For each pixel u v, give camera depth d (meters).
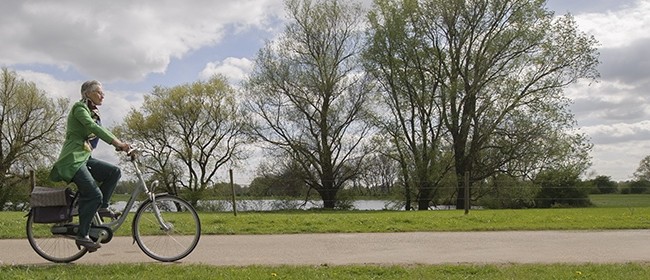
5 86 45.81
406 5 37.91
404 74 39.19
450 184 40.62
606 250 8.55
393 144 40.47
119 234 9.48
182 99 47.00
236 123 47.00
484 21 37.28
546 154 35.81
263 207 42.59
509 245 9.00
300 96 42.62
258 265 7.02
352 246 8.80
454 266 6.95
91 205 6.85
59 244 7.20
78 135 6.91
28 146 46.28
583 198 33.53
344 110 42.84
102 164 7.03
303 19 41.53
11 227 10.20
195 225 7.45
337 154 43.38
